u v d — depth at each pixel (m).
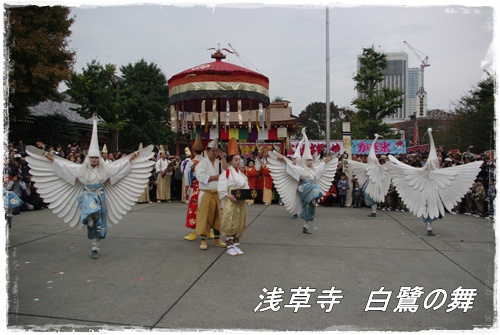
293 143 16.83
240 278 4.58
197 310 3.64
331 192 11.26
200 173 5.90
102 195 5.47
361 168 9.29
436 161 7.05
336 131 42.12
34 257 5.43
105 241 6.48
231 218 5.54
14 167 9.27
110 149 25.14
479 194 9.18
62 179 5.52
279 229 7.66
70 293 4.05
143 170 5.97
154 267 5.01
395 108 23.92
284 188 7.36
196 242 6.48
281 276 4.66
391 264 5.19
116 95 25.84
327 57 13.98
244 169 11.82
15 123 16.36
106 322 3.36
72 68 15.62
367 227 7.91
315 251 5.89
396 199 10.48
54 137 17.28
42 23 13.93
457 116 25.83
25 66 13.59
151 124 27.69
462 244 6.37
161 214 9.44
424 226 8.02
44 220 8.24
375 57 24.06
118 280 4.49
